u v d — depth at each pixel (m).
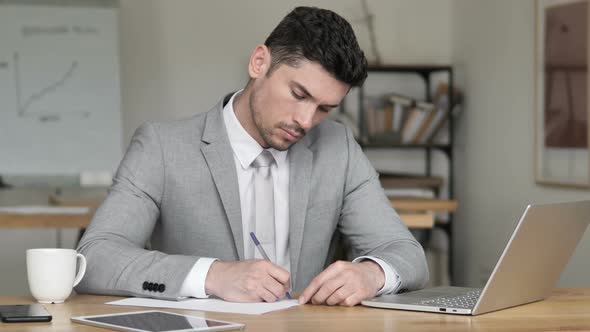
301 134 1.58
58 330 1.13
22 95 4.53
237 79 4.88
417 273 1.56
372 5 5.03
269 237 1.75
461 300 1.36
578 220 1.41
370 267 1.47
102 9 4.57
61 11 4.54
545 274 1.40
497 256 4.46
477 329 1.15
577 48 3.68
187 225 1.70
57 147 4.55
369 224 1.75
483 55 4.62
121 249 1.50
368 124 4.80
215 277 1.42
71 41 4.55
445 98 4.81
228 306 1.34
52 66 4.54
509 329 1.15
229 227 1.71
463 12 4.89
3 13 4.51
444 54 5.10
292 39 1.52
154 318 1.20
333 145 1.82
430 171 5.09
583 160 3.64
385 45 5.05
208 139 1.72
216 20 4.84
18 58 4.52
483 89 4.62
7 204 4.71
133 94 4.78
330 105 1.54
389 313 1.29
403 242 1.67
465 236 4.85
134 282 1.43
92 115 4.57
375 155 5.06
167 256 1.47
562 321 1.22
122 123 4.65
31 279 1.38
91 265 1.48
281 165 1.76
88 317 1.21
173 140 1.72
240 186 1.74
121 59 4.76
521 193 4.20
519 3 4.21
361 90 4.79
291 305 1.36
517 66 4.23
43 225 3.12
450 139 4.83
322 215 1.77
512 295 1.33
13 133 4.52
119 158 4.60
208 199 1.70
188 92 4.83
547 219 1.30
